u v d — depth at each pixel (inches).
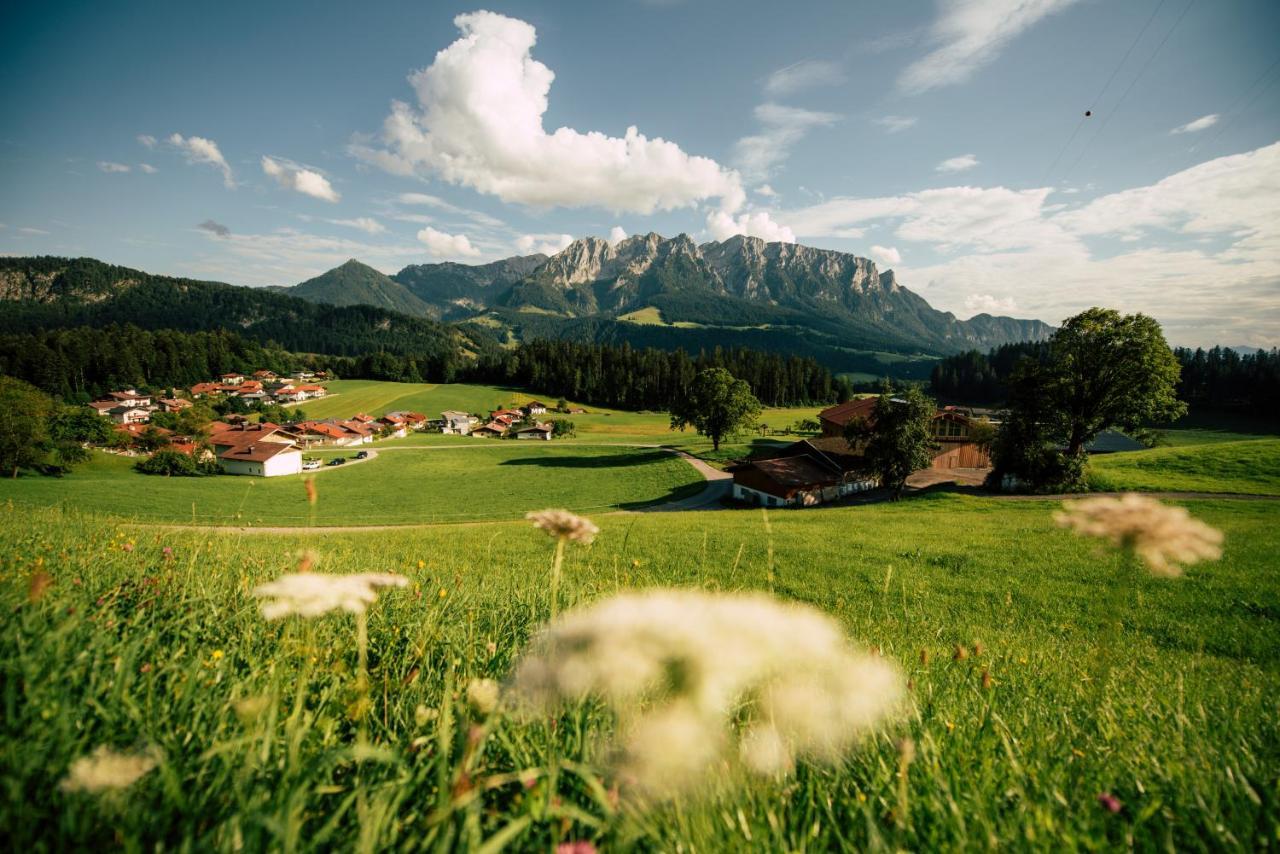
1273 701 163.3
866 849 68.5
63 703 74.2
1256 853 73.7
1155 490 1795.0
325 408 7130.9
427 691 115.0
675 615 53.0
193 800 67.1
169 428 4217.5
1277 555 851.4
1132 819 82.6
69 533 276.5
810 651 51.9
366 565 331.3
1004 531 1189.7
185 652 114.0
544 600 212.2
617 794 56.4
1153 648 430.3
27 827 58.7
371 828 60.7
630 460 3735.2
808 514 1663.4
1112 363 1822.1
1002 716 122.3
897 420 1948.8
